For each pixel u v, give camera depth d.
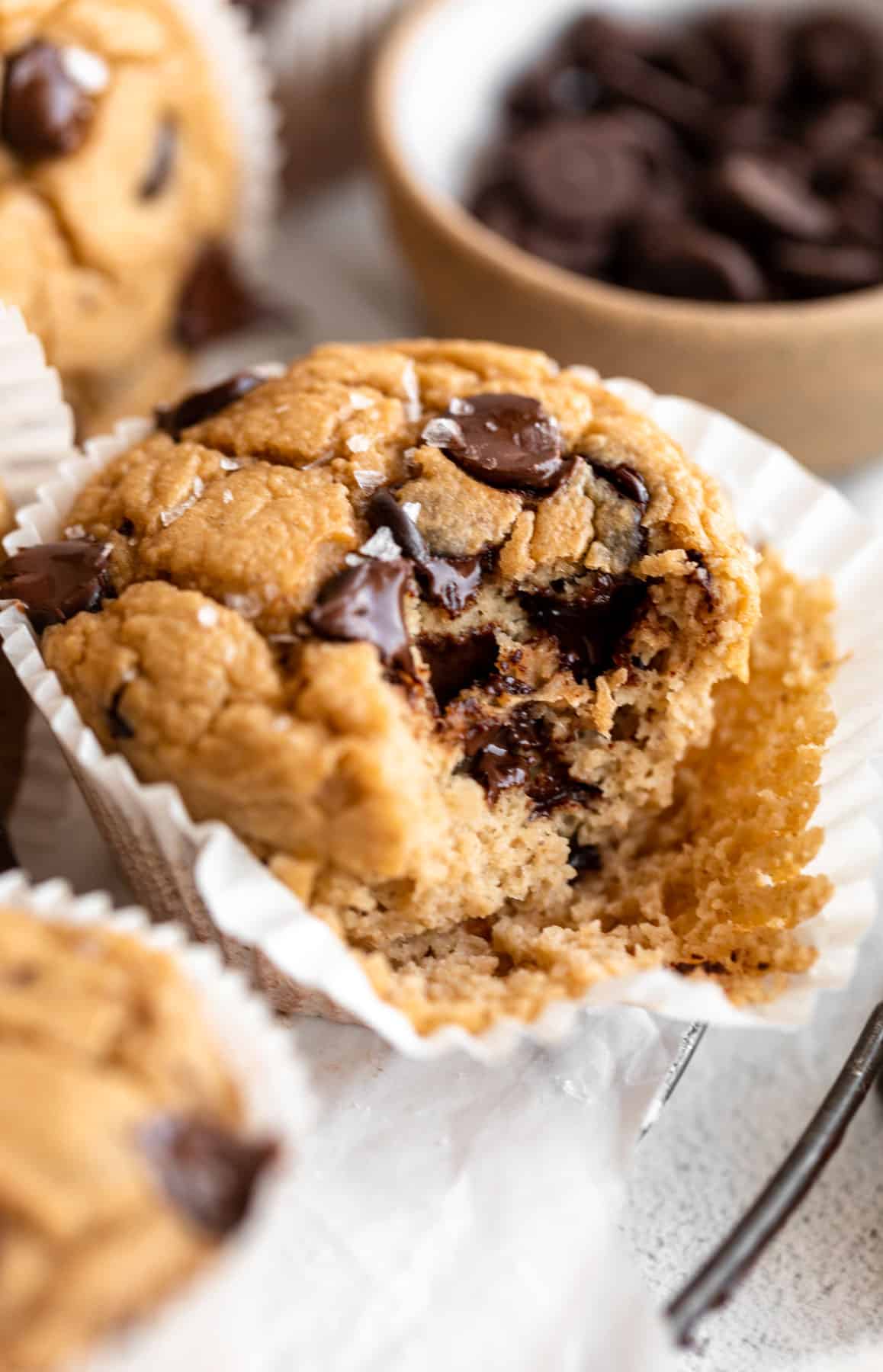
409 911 0.29
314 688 0.28
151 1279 0.24
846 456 0.37
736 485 0.32
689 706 0.30
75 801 0.32
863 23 0.41
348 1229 0.27
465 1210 0.28
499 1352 0.27
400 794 0.27
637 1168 0.29
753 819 0.30
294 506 0.29
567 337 0.35
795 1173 0.28
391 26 0.41
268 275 0.41
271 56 0.39
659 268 0.37
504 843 0.30
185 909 0.29
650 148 0.39
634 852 0.31
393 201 0.37
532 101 0.40
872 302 0.35
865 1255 0.29
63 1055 0.25
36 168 0.34
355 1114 0.28
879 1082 0.30
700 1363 0.28
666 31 0.42
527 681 0.30
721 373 0.35
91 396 0.36
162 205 0.36
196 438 0.30
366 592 0.28
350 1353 0.27
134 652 0.28
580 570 0.29
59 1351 0.23
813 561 0.32
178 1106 0.25
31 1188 0.24
